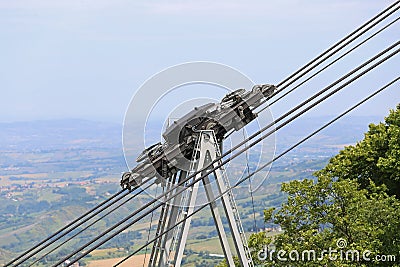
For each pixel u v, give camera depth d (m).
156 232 14.94
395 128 33.91
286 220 28.98
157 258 14.96
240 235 14.87
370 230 27.91
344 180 29.53
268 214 29.30
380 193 31.25
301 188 29.36
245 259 14.81
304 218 28.97
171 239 14.74
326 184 29.00
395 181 35.59
